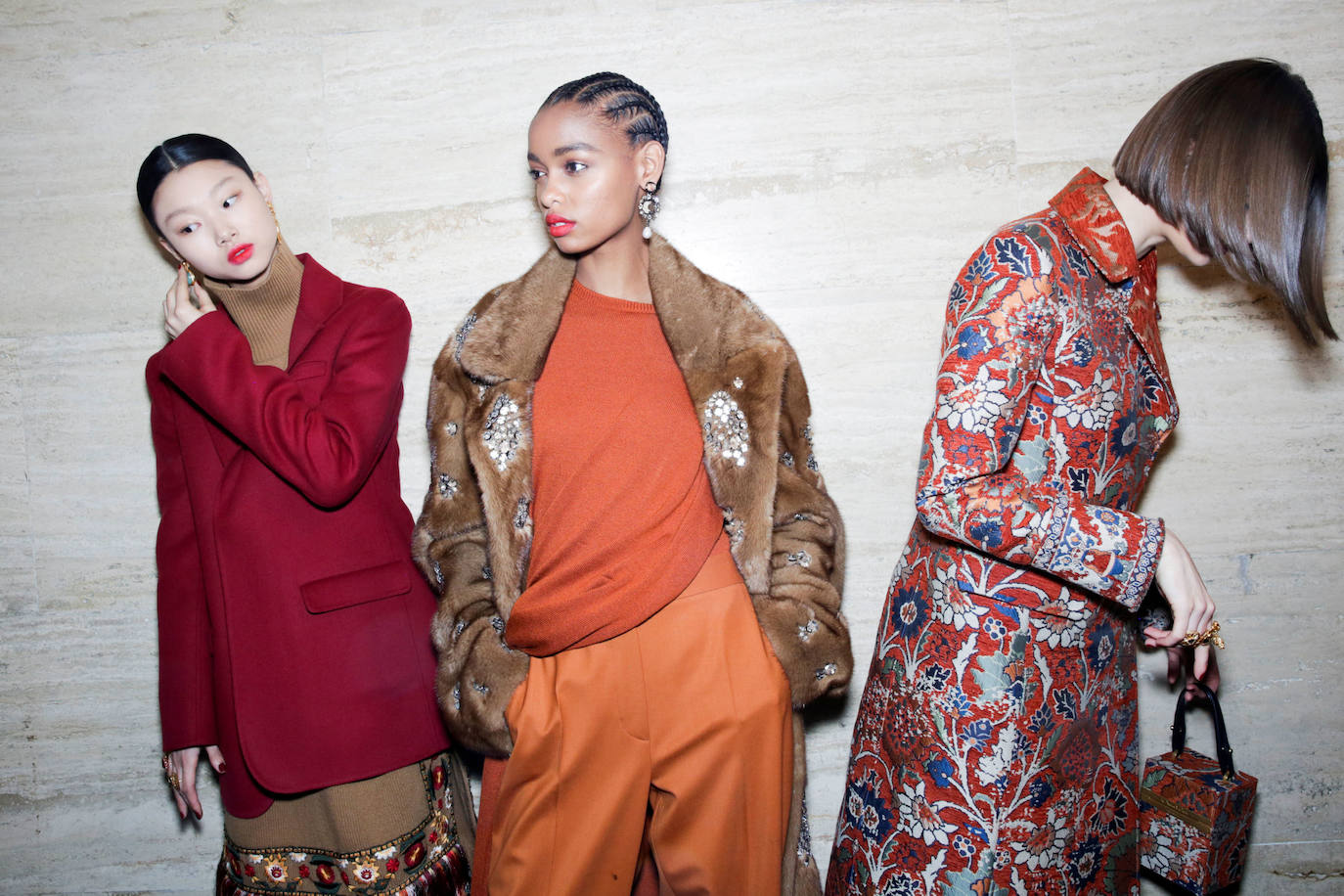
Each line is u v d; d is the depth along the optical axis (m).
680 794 1.33
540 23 1.79
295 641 1.41
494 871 1.36
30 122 1.82
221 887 1.56
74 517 1.90
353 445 1.41
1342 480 1.87
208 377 1.38
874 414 1.87
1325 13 1.77
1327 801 1.93
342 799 1.43
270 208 1.47
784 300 1.84
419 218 1.83
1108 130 1.80
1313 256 1.13
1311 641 1.90
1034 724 1.22
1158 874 1.55
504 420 1.35
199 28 1.80
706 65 1.80
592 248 1.37
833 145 1.81
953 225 1.83
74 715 1.94
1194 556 1.90
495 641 1.36
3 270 1.85
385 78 1.81
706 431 1.36
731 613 1.36
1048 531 1.12
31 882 1.98
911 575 1.34
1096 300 1.18
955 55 1.79
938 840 1.26
